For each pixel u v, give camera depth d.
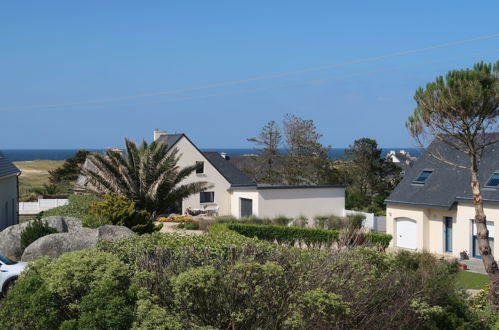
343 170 55.06
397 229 31.64
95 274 8.00
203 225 31.20
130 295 7.86
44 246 15.30
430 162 31.77
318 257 9.46
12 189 34.94
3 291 13.20
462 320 9.49
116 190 30.75
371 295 8.63
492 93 16.02
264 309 8.11
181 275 7.93
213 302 8.12
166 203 32.06
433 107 16.94
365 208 49.41
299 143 54.22
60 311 8.04
